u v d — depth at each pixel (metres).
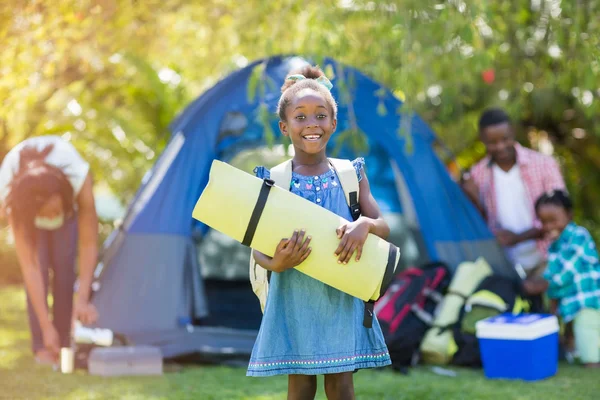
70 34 5.05
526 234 4.61
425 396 3.41
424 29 4.34
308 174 2.47
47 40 5.00
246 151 6.27
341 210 2.45
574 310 4.23
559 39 4.56
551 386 3.63
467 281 4.36
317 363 2.33
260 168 2.49
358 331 2.40
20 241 4.03
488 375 3.88
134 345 4.04
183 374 3.91
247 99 4.61
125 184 7.97
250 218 2.32
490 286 4.31
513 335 3.78
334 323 2.35
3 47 4.73
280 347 2.35
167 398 3.37
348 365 2.33
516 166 4.78
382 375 3.91
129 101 8.23
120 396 3.40
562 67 5.61
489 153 4.81
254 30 5.71
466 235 4.63
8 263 8.42
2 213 4.20
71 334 4.26
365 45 5.05
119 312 4.11
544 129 7.45
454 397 3.39
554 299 4.50
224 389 3.56
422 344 4.18
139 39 6.49
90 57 6.13
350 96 4.64
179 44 6.97
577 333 4.21
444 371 3.99
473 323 4.18
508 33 5.55
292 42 5.62
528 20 5.42
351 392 2.42
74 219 4.33
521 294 4.41
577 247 4.29
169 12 6.33
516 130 7.39
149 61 8.06
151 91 8.09
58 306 4.30
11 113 5.23
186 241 4.32
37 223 4.12
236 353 4.11
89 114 7.82
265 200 2.33
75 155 4.17
